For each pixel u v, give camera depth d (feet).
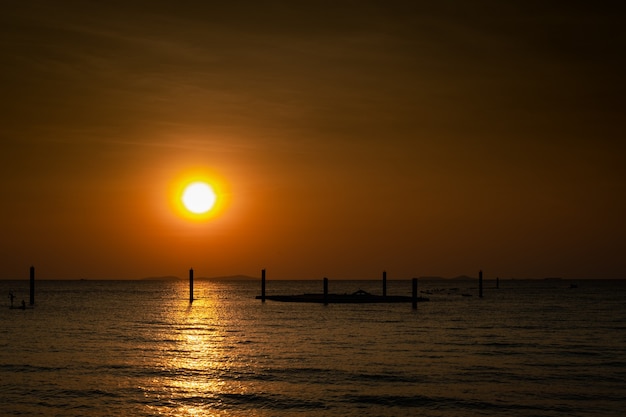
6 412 89.76
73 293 605.73
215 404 95.40
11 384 107.34
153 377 114.32
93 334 186.70
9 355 139.13
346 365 128.06
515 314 281.33
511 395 101.30
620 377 115.65
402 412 91.50
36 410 90.89
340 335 185.37
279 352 147.33
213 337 179.63
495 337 180.14
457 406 94.68
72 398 97.91
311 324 225.35
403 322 234.17
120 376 115.03
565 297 496.64
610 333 192.65
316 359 136.05
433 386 107.55
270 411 91.71
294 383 109.81
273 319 250.16
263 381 111.45
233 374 117.80
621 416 89.20
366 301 356.18
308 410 92.38
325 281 356.18
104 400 97.04
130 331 197.26
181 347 155.74
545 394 102.06
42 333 189.06
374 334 188.44
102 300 440.04
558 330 202.18
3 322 232.32
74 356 138.31
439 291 648.79
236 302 395.96
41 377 113.39
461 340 172.14
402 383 110.01
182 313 288.71
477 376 116.37
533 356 140.97
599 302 406.00
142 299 461.78
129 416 88.43
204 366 126.31
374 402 96.84
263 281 378.12
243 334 188.65
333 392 103.09
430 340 172.04
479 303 384.88
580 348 155.02
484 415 90.07
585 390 104.83
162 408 92.73
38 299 451.94
